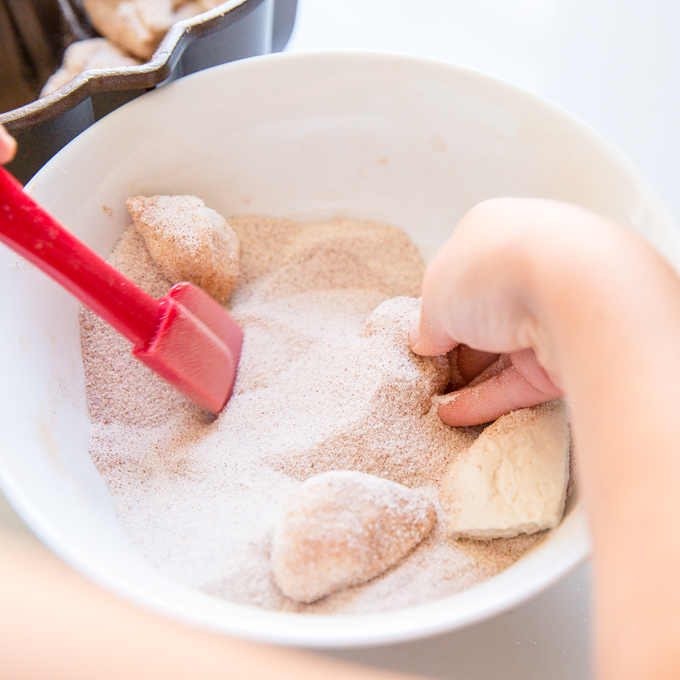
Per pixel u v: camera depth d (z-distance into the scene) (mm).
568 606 267
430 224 338
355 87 317
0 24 339
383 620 225
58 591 160
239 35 318
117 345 305
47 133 290
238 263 327
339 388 296
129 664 154
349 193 339
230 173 327
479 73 309
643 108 373
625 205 288
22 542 260
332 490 255
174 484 286
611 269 211
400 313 306
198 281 317
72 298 300
